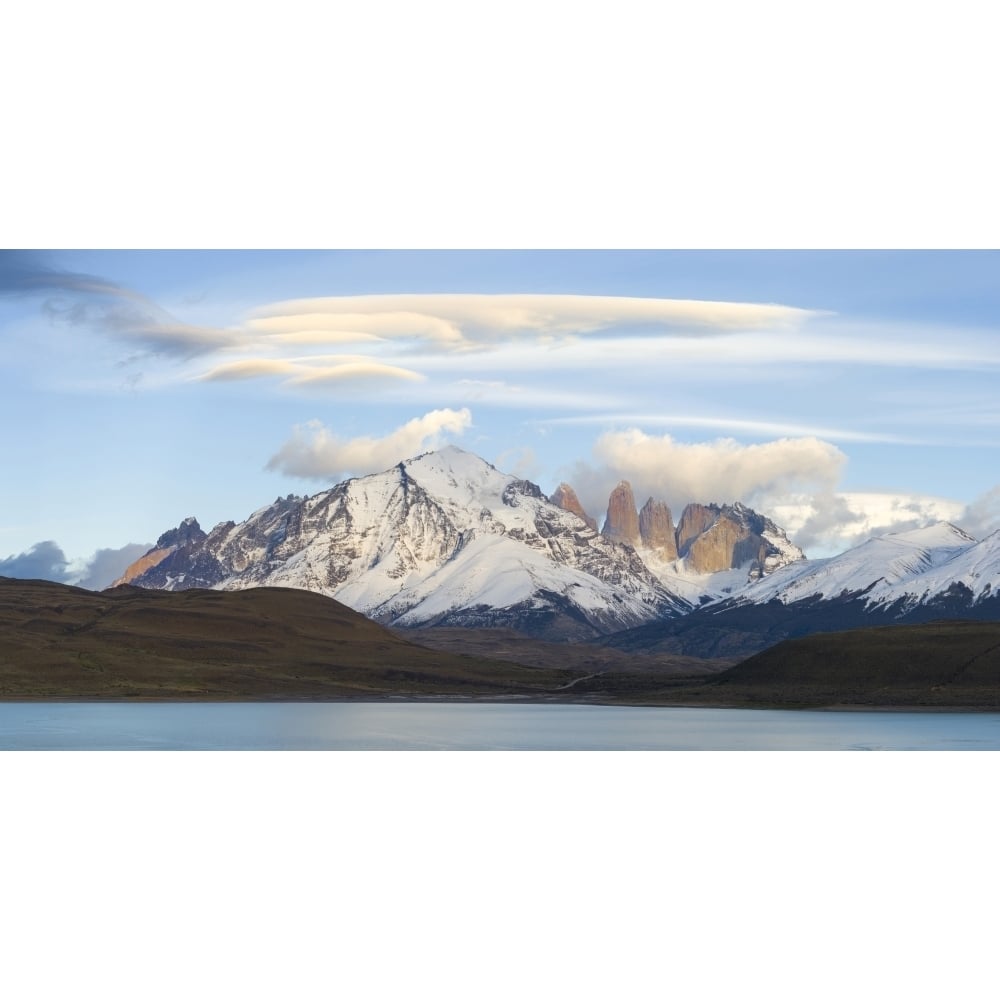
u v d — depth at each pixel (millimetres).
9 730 180625
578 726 196750
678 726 194875
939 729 181875
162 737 169375
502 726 198250
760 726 192375
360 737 172125
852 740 162625
